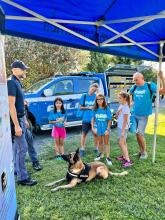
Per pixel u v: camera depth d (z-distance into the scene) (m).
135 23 3.19
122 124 5.09
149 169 4.86
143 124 5.29
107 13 2.82
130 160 5.17
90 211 3.37
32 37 2.72
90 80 8.76
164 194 3.86
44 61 14.99
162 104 17.05
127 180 4.35
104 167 4.41
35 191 3.95
